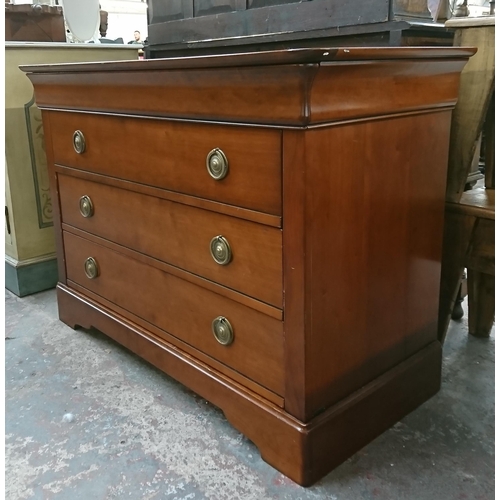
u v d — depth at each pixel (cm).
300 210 98
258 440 119
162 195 130
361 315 117
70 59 206
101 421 135
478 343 169
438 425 131
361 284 115
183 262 130
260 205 106
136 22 341
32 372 158
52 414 138
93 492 112
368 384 123
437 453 121
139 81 123
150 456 122
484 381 148
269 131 100
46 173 209
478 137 142
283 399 113
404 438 126
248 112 101
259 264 110
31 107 200
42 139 206
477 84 134
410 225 124
